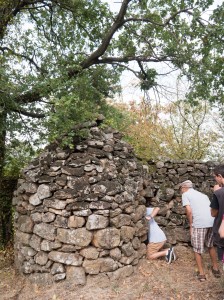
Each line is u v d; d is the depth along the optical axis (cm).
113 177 468
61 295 410
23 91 556
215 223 383
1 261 554
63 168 452
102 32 899
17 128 566
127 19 807
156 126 891
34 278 457
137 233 505
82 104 510
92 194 438
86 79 681
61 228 440
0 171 666
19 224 510
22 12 827
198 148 888
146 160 682
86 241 430
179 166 663
